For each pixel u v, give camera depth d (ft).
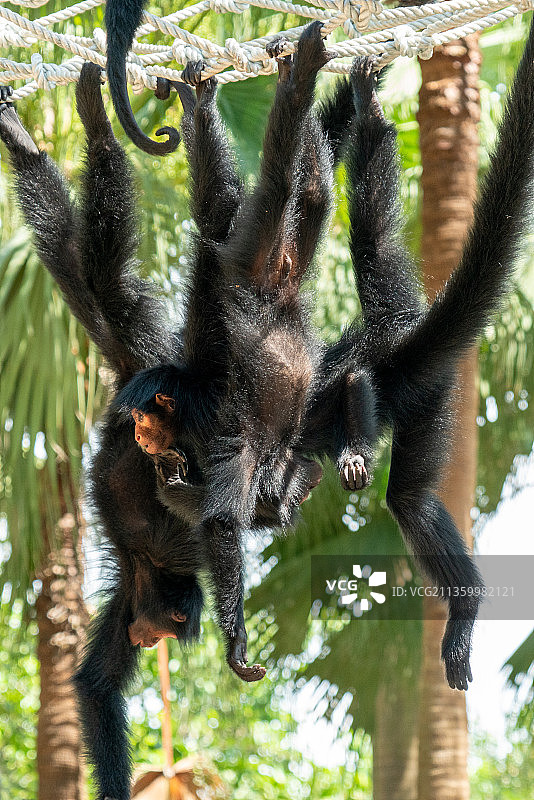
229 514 20.70
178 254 40.91
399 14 21.16
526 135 22.12
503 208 22.84
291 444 22.50
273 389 21.98
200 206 22.82
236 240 21.84
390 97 48.70
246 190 23.68
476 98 39.75
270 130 21.04
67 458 41.01
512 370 50.42
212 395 22.81
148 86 24.59
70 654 42.65
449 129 39.22
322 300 47.83
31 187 26.50
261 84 42.29
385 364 25.67
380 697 52.70
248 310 22.12
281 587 55.36
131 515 24.08
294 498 22.66
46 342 39.93
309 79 20.61
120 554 24.63
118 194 23.98
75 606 42.42
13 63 25.14
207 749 86.38
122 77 21.35
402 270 26.73
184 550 23.93
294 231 22.61
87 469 25.38
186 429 22.41
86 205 23.97
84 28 39.52
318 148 23.27
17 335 40.24
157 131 21.77
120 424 24.36
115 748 25.14
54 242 26.08
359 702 53.06
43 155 27.04
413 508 26.94
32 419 40.11
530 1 21.09
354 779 84.48
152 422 21.99
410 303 26.37
